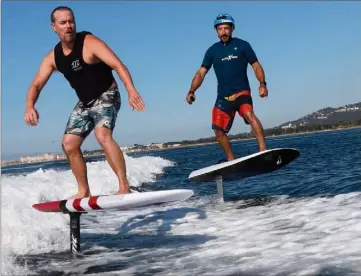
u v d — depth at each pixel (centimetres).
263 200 661
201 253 381
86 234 512
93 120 438
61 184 785
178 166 1803
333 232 397
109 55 407
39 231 470
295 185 773
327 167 1030
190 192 387
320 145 2503
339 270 293
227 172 662
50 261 389
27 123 427
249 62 685
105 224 573
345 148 1812
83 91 426
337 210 493
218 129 700
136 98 391
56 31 414
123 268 356
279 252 355
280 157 636
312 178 844
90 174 984
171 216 601
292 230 429
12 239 440
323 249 346
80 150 445
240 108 683
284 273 300
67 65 423
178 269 339
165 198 382
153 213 633
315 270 298
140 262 371
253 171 676
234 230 469
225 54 681
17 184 682
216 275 312
